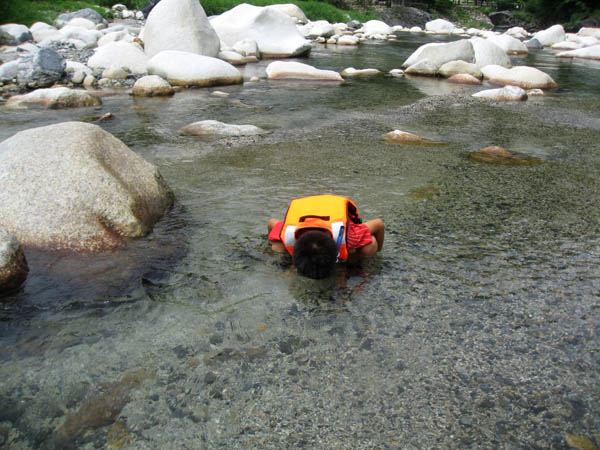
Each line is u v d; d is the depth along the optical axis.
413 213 4.78
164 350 2.82
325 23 27.92
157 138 7.64
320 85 13.02
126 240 4.08
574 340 2.93
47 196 4.08
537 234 4.35
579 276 3.64
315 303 3.29
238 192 5.31
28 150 4.41
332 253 3.29
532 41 26.14
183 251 3.97
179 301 3.30
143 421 2.35
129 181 4.53
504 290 3.45
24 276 3.53
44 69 11.66
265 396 2.50
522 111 10.22
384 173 6.03
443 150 7.17
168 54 12.57
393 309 3.22
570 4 38.91
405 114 9.71
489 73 14.38
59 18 21.53
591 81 14.70
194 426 2.32
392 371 2.67
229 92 11.68
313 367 2.70
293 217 3.56
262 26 18.70
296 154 6.84
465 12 44.72
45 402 2.45
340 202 3.62
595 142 7.80
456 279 3.58
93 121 8.65
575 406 2.44
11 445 2.22
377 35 28.09
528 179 5.90
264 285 3.50
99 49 13.95
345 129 8.41
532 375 2.65
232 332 2.99
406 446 2.22
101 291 3.41
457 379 2.62
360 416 2.38
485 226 4.50
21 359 2.76
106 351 2.82
